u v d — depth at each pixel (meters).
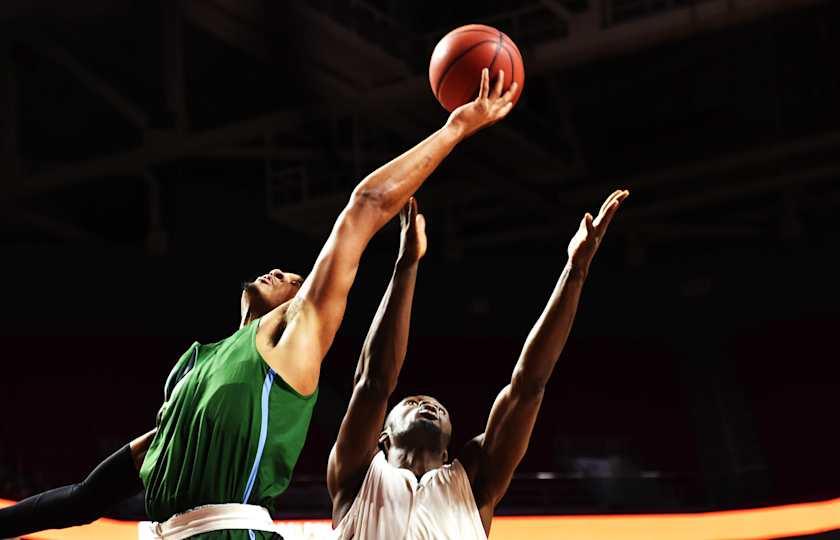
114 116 21.45
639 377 23.70
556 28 17.72
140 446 2.32
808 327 23.30
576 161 21.22
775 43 20.53
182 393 2.10
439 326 23.69
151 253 21.77
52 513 2.30
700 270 24.06
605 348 24.23
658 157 22.38
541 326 2.86
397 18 19.84
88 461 20.08
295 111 19.05
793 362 22.95
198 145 18.66
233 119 21.77
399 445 2.89
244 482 2.03
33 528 2.33
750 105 21.78
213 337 21.88
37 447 20.27
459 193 21.97
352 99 18.34
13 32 17.58
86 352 21.41
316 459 20.83
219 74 20.48
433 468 2.87
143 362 21.55
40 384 20.91
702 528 9.92
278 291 2.48
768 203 24.27
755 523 9.97
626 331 24.31
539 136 20.67
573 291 2.85
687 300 24.09
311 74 17.92
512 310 23.80
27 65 19.05
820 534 9.29
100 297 21.50
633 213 22.78
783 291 23.45
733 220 24.52
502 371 23.30
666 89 21.77
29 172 19.94
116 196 23.25
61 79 20.20
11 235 22.83
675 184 22.48
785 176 21.77
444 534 2.65
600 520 10.31
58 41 18.64
